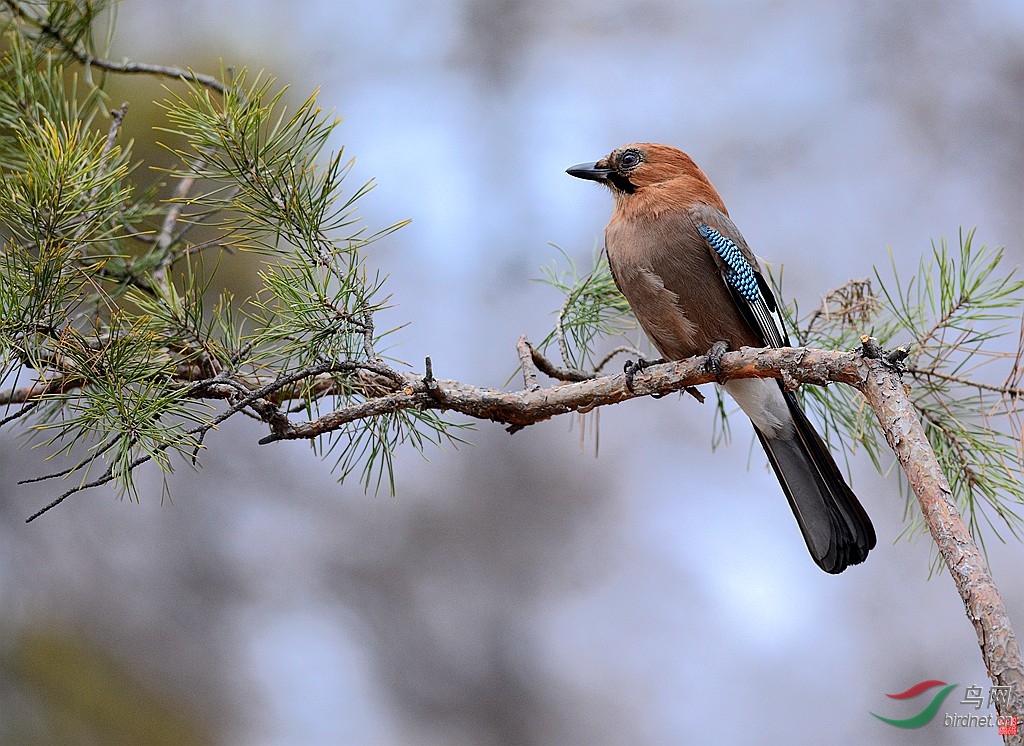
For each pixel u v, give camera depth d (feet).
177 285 21.95
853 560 19.07
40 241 15.51
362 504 46.70
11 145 18.84
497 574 47.42
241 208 16.65
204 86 17.98
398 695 45.34
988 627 10.50
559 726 45.88
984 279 17.58
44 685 37.04
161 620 41.63
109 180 15.89
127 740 37.83
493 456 48.88
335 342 16.44
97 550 41.01
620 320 23.98
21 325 15.01
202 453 42.52
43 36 19.67
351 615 45.80
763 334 21.88
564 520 48.39
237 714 41.73
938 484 11.87
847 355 13.88
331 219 16.72
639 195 22.74
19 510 37.88
